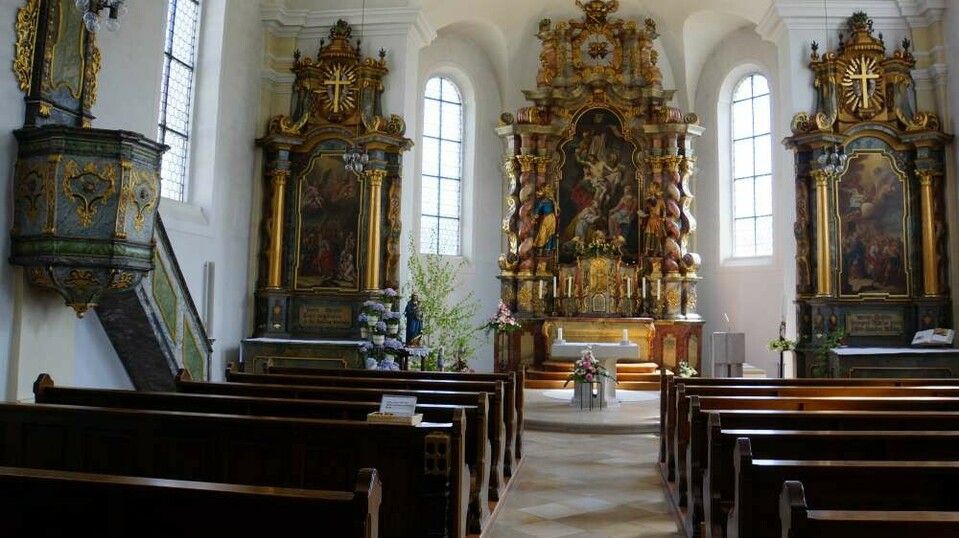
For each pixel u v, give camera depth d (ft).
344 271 44.14
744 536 11.83
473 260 57.77
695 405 18.43
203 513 9.21
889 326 41.78
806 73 43.86
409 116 46.34
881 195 42.34
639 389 49.57
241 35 42.52
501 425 22.59
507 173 56.80
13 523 9.82
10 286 23.22
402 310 46.14
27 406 16.22
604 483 25.25
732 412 17.56
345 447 15.08
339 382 25.39
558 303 55.11
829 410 21.24
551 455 30.40
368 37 46.16
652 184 55.57
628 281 54.44
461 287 56.85
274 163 44.37
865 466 11.57
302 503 8.86
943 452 14.21
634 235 56.13
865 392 24.73
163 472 15.64
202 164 39.47
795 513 8.19
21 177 23.17
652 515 21.15
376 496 8.98
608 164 56.75
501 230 58.90
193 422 15.48
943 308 41.09
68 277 22.76
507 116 56.49
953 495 11.75
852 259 42.19
